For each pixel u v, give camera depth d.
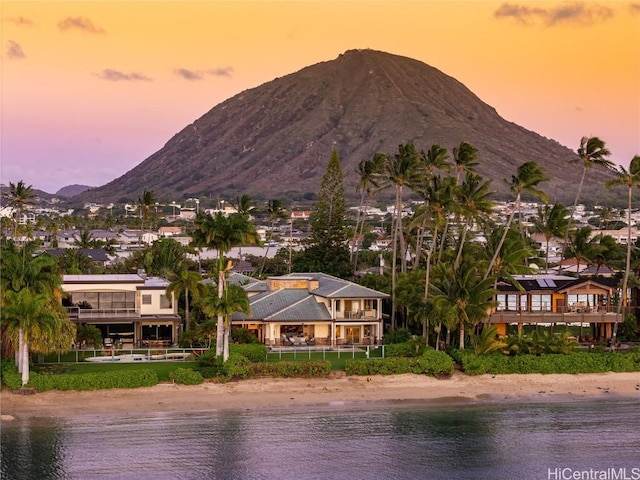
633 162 87.88
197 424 62.34
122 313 82.88
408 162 97.50
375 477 53.41
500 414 66.69
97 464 54.41
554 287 89.06
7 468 53.59
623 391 73.50
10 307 65.06
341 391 71.06
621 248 106.31
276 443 59.03
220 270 74.19
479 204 88.62
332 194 130.12
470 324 78.38
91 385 67.75
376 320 86.75
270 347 82.81
